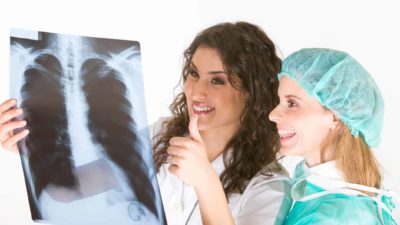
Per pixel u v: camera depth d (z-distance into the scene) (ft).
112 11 6.82
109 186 4.24
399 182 5.92
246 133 4.93
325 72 4.06
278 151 5.00
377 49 6.27
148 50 6.81
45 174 4.16
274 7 6.57
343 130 4.12
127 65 4.32
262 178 4.76
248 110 4.84
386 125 6.14
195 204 5.06
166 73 6.79
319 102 4.08
